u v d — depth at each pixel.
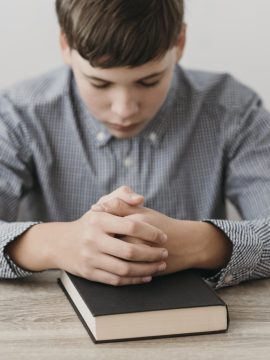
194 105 1.23
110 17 0.96
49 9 1.40
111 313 0.78
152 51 0.96
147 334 0.80
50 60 1.43
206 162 1.23
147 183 1.21
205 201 1.23
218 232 0.95
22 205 1.27
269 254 0.95
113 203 0.93
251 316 0.85
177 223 0.94
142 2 0.97
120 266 0.86
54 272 0.97
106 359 0.76
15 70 1.43
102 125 1.20
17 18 1.40
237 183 1.21
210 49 1.44
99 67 0.98
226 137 1.22
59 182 1.22
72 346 0.79
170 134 1.21
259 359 0.76
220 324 0.81
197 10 1.42
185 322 0.80
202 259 0.93
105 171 1.21
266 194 1.17
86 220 0.92
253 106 1.25
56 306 0.88
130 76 0.98
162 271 0.89
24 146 1.20
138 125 1.07
